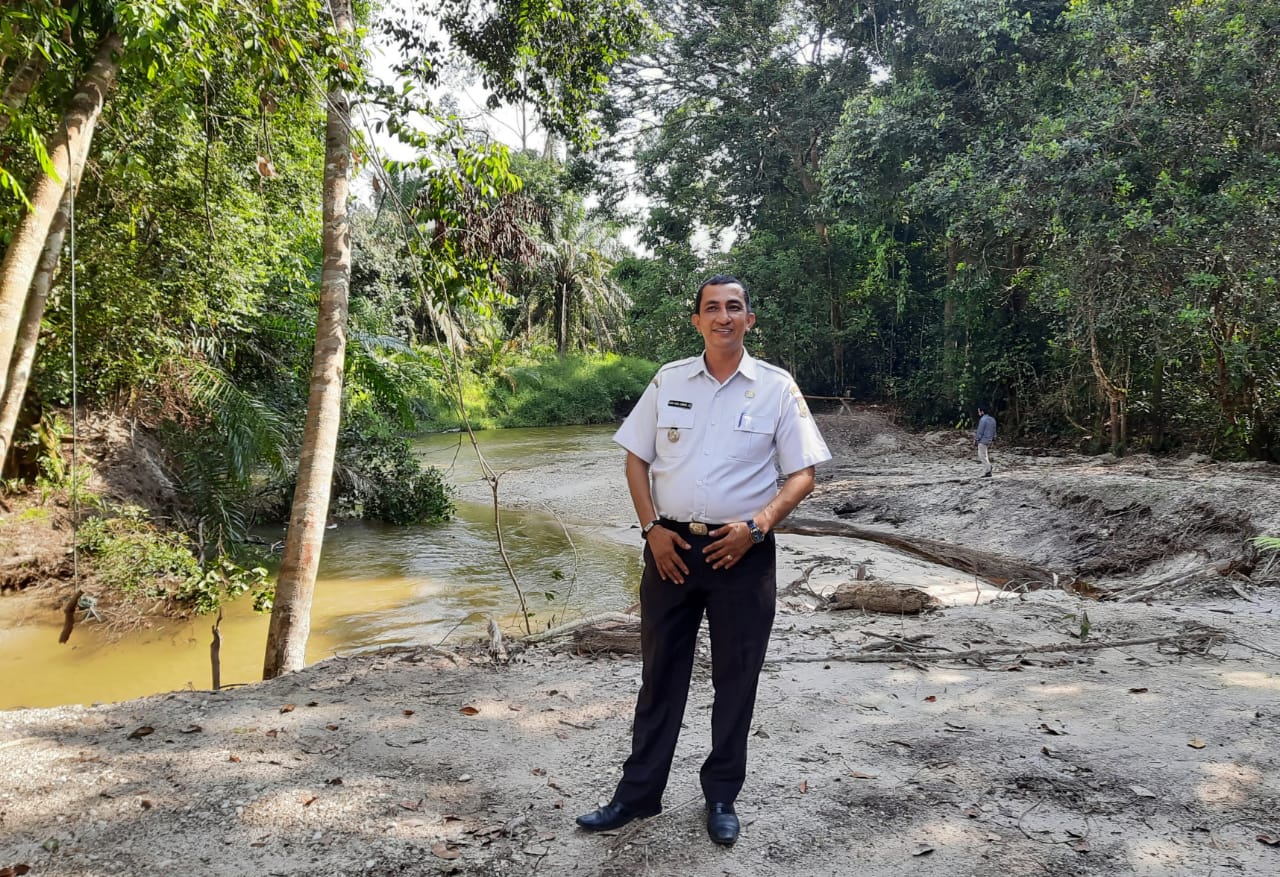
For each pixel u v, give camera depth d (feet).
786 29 91.91
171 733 12.01
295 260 40.14
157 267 31.89
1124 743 11.57
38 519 29.40
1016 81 67.51
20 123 16.61
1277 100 43.83
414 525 49.03
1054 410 69.82
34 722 12.39
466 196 22.95
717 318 8.77
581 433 109.50
